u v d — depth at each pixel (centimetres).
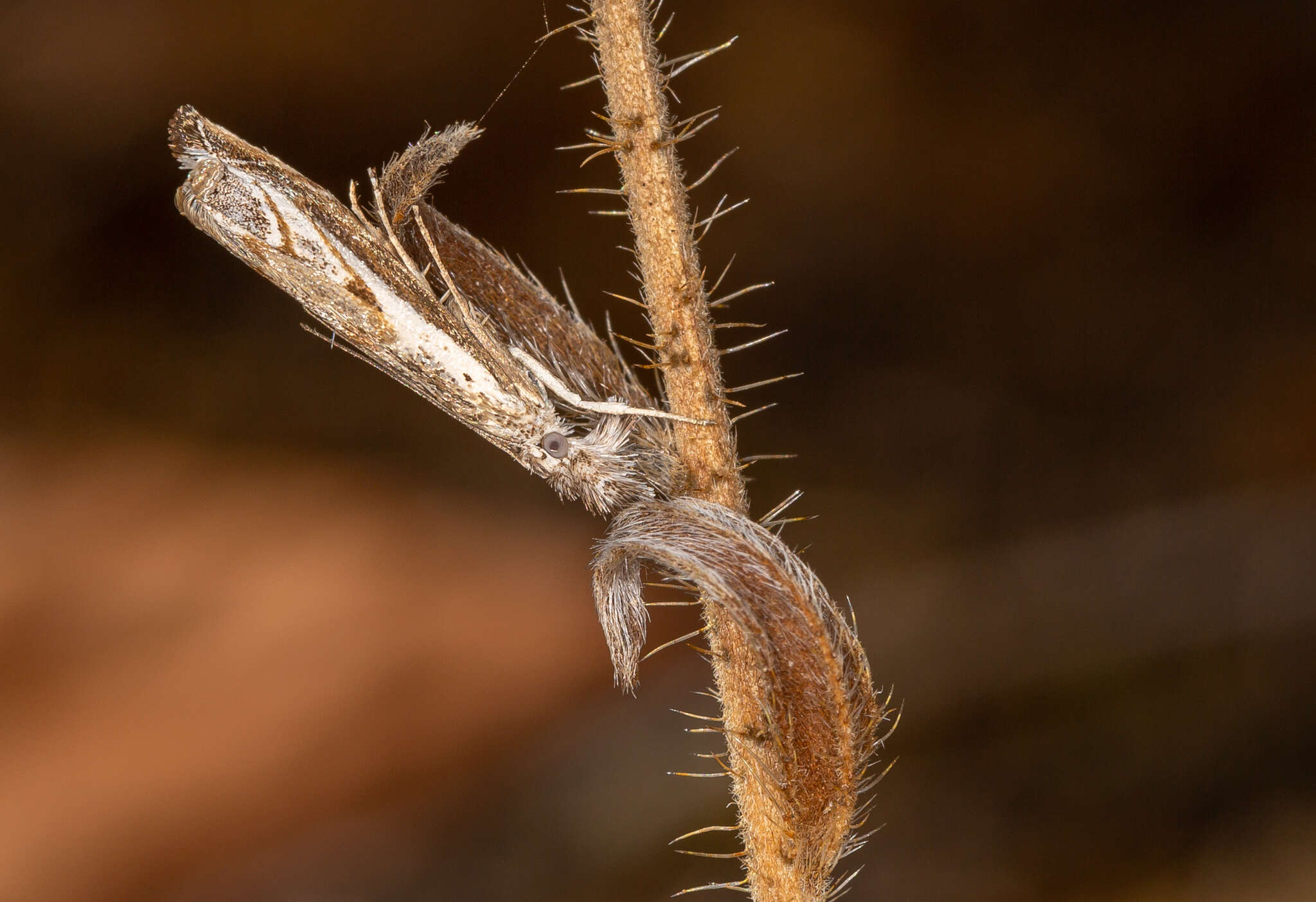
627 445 10
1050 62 25
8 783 13
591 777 15
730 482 10
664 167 10
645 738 16
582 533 18
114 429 19
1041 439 21
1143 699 17
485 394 10
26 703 14
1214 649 17
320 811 14
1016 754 16
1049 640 18
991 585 19
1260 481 19
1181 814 15
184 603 15
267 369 21
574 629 17
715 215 10
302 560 17
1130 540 19
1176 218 24
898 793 16
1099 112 24
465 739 15
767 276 24
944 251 24
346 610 16
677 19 25
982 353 23
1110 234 24
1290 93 23
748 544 10
